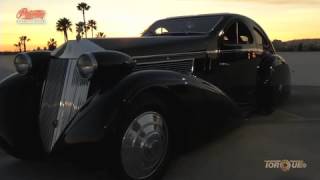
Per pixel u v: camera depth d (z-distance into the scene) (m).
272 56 7.49
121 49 5.13
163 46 5.61
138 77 4.44
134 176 4.40
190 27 6.63
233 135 6.36
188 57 5.88
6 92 4.96
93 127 4.10
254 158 5.38
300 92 11.02
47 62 5.04
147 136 4.45
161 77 4.63
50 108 4.76
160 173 4.66
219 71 6.44
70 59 4.72
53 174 4.93
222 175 4.82
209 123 5.23
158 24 7.03
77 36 5.37
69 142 4.14
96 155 4.14
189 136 5.04
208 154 5.54
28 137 4.82
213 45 6.29
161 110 4.61
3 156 5.60
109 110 4.16
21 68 5.03
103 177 4.76
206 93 5.14
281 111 8.20
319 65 16.36
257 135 6.39
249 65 7.05
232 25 6.73
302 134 6.46
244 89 7.00
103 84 4.40
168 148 4.75
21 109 4.90
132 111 4.27
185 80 4.91
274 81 7.38
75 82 4.60
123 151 4.26
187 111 4.91
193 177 4.78
